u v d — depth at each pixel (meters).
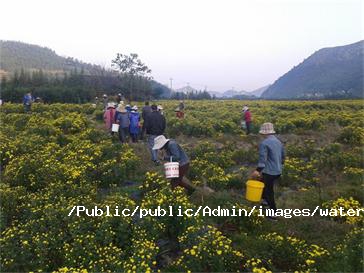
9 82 73.25
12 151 12.67
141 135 17.81
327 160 13.12
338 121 27.38
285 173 11.30
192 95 114.62
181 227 6.98
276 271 6.08
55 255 6.45
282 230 7.49
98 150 12.71
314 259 6.09
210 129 21.12
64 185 9.14
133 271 5.48
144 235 6.66
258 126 23.27
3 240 6.52
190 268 5.93
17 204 8.41
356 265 5.82
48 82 78.62
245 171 11.88
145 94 82.81
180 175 8.98
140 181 11.10
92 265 5.90
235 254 6.16
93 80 76.00
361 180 11.17
